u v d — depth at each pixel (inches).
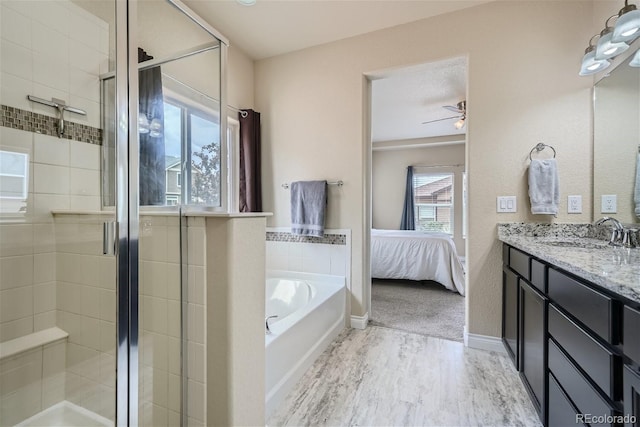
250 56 116.6
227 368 45.5
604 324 33.8
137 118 53.9
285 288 106.3
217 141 70.9
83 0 55.4
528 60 82.5
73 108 54.7
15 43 49.7
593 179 76.7
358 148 104.5
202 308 46.6
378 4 87.0
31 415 50.1
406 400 63.9
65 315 52.8
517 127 83.4
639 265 40.9
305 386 69.1
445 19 91.0
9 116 49.2
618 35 54.9
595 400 35.4
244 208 112.7
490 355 83.6
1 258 48.8
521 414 59.4
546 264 53.5
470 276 88.4
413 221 243.9
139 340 48.2
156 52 62.2
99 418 49.2
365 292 107.5
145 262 48.6
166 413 48.2
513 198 83.7
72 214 52.5
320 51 109.0
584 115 78.1
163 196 58.8
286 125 115.0
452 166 235.9
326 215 109.0
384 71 100.2
